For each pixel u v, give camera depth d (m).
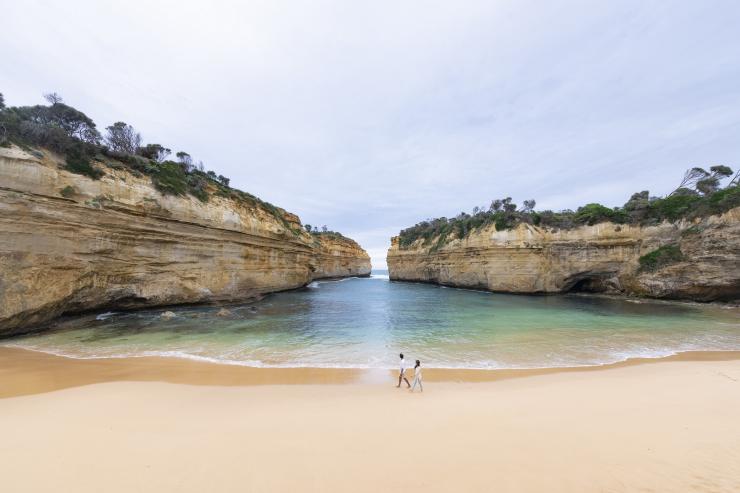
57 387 9.59
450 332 18.80
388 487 4.63
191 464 5.19
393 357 13.77
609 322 21.70
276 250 36.53
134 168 21.72
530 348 15.28
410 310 28.02
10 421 6.85
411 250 69.94
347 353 14.34
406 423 7.07
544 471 5.03
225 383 10.28
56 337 15.95
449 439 6.21
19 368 11.33
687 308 27.81
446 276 55.88
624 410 7.81
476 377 11.19
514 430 6.64
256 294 32.34
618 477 4.85
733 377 10.75
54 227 16.56
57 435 6.16
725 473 4.99
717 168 40.84
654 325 20.59
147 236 21.16
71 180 17.44
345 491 4.54
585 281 42.78
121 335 16.67
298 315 24.56
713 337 17.42
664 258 32.53
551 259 40.53
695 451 5.68
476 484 4.70
